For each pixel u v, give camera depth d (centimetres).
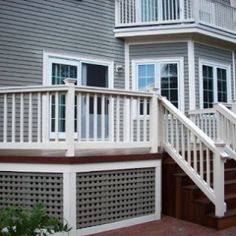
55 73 1006
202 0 1170
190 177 696
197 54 1159
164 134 754
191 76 1130
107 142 652
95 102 642
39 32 984
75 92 618
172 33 1114
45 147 617
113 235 607
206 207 655
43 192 613
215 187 651
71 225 592
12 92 644
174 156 729
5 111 654
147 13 1165
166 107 747
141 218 684
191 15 1124
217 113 872
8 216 458
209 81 1198
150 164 705
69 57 1034
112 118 667
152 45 1152
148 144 714
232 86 1279
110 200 649
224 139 859
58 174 606
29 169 621
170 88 1140
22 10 959
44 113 621
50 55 998
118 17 1146
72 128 606
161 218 712
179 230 632
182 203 699
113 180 655
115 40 1142
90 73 1080
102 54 1106
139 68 1159
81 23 1068
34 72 966
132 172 681
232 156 841
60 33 1023
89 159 619
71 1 1052
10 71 927
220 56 1245
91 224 621
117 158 658
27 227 451
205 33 1134
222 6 1238
